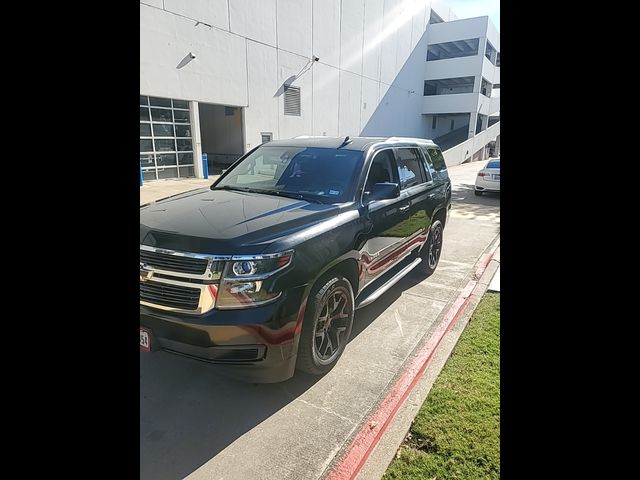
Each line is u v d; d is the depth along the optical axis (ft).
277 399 9.08
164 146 51.06
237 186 12.57
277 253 8.16
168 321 8.03
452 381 9.66
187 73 51.21
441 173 18.19
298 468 7.19
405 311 13.89
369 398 9.16
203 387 9.49
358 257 10.62
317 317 9.22
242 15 57.26
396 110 109.81
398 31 104.06
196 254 7.97
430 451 7.50
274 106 65.82
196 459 7.36
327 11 75.20
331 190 11.33
